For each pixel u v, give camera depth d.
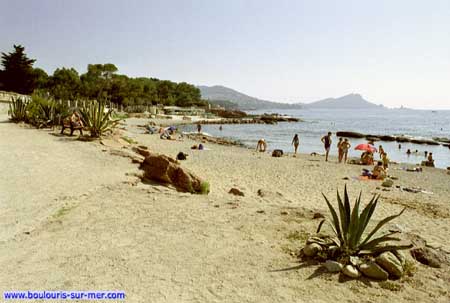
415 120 123.62
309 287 3.85
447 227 7.93
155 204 7.16
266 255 4.72
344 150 21.02
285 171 16.31
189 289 3.74
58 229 5.50
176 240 5.22
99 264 4.30
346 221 4.78
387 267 4.23
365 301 3.59
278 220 6.35
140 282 3.87
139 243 5.05
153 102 109.62
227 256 4.66
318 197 11.30
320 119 120.94
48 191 7.31
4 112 28.36
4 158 10.22
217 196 8.81
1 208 6.16
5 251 4.62
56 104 19.81
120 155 12.00
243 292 3.71
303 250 4.78
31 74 71.88
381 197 11.67
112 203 7.02
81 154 11.79
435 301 3.66
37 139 14.16
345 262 4.41
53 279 3.89
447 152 31.75
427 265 4.73
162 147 22.77
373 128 71.00
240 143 33.47
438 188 14.30
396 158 27.30
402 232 5.88
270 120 86.06
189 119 69.75
